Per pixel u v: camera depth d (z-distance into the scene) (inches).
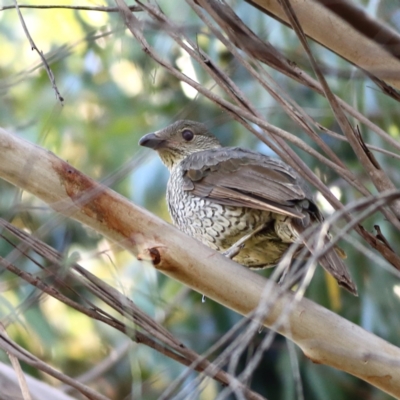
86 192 237.1
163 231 245.9
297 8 247.9
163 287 454.6
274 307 241.9
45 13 512.4
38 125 478.3
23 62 530.6
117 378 455.5
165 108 489.7
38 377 446.3
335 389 435.2
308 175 237.6
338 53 247.8
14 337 438.9
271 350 453.4
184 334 442.6
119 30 243.3
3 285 233.5
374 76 247.9
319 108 447.8
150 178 473.7
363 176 434.9
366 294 434.9
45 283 229.9
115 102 503.8
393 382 239.8
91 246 386.3
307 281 181.5
